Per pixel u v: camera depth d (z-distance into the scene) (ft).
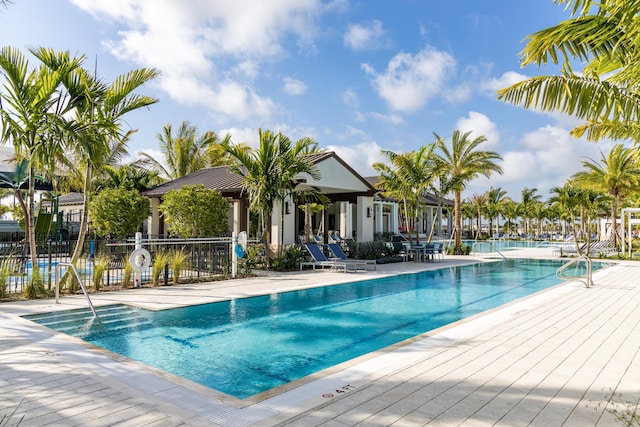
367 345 21.86
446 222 162.91
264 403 11.70
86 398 12.07
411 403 11.66
